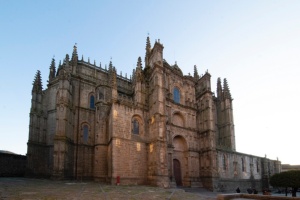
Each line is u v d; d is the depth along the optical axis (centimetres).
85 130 5503
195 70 6794
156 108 4628
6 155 5475
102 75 6419
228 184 6075
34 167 5209
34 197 2105
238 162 6738
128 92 6369
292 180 4653
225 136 7412
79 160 5200
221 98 7875
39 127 5512
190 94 6147
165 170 4331
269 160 8262
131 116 4625
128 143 4394
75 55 5934
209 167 5422
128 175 4228
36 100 5594
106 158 4762
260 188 7294
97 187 3356
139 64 5347
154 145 4462
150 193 2933
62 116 4722
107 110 4997
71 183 3881
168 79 5638
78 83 5675
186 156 5466
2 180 4066
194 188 5150
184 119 5728
